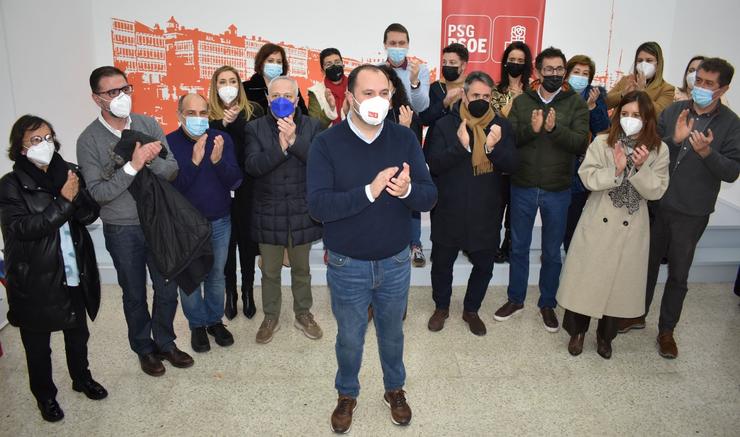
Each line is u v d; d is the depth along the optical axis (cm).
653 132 238
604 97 320
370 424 223
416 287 365
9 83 366
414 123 296
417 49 417
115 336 296
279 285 287
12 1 364
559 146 275
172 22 399
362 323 203
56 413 223
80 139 220
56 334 297
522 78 329
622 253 253
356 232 185
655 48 316
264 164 245
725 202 447
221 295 281
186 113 238
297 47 411
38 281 199
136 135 213
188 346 287
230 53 408
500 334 300
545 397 242
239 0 399
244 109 287
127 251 233
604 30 422
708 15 417
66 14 384
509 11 413
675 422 225
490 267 290
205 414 229
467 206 275
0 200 192
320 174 184
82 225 215
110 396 241
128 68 403
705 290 363
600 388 249
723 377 259
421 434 217
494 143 245
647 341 293
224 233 270
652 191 239
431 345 287
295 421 225
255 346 286
